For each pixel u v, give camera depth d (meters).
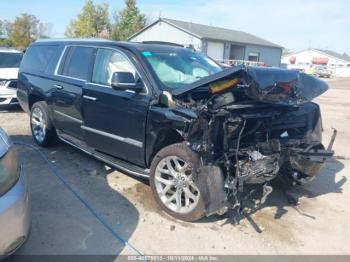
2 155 2.78
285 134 4.45
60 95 5.45
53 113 5.75
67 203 4.14
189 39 37.56
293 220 4.09
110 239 3.48
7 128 7.45
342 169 5.99
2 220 2.59
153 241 3.49
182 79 4.46
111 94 4.49
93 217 3.86
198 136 3.62
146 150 4.18
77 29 55.28
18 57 10.28
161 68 4.40
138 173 4.32
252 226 3.87
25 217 2.79
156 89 4.07
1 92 9.06
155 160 4.00
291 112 4.29
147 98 4.09
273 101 3.63
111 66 4.70
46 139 6.00
